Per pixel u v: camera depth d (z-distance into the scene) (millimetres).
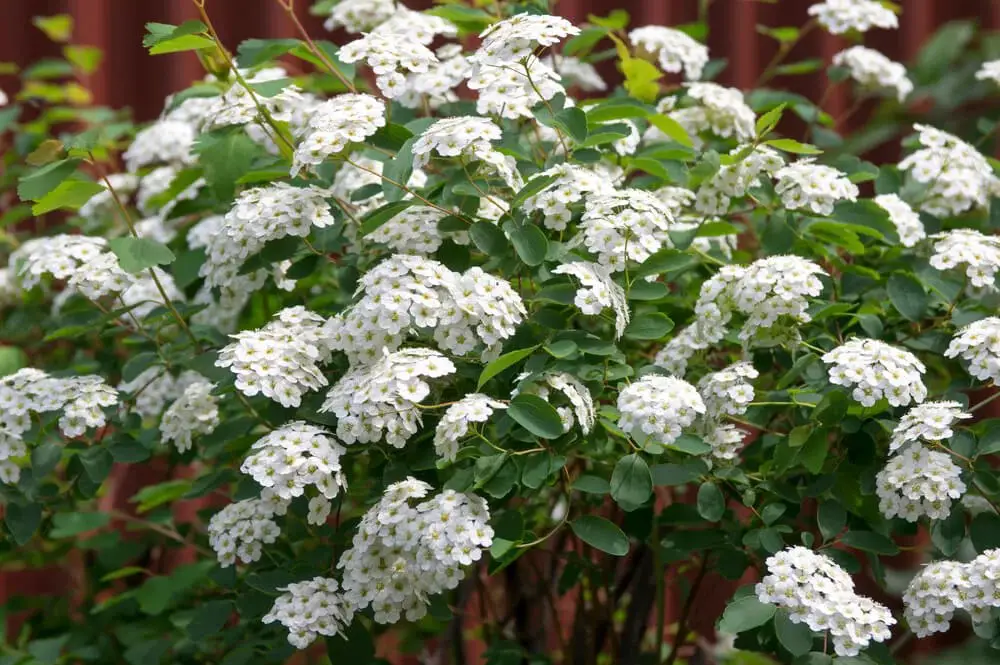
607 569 1044
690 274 1025
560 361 910
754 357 968
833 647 869
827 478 917
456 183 914
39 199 935
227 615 918
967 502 921
